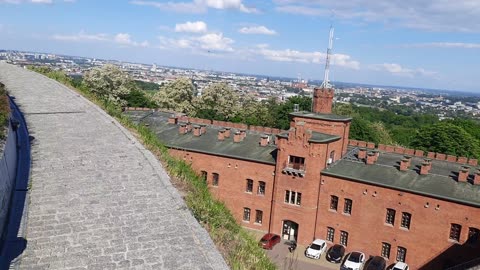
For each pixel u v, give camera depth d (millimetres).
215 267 10961
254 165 49438
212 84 100812
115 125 23953
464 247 38781
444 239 39812
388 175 44188
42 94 31219
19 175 15617
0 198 11531
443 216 39656
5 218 12180
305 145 45812
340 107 96125
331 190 45500
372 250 43750
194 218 13648
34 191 14516
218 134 55594
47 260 10641
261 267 12508
